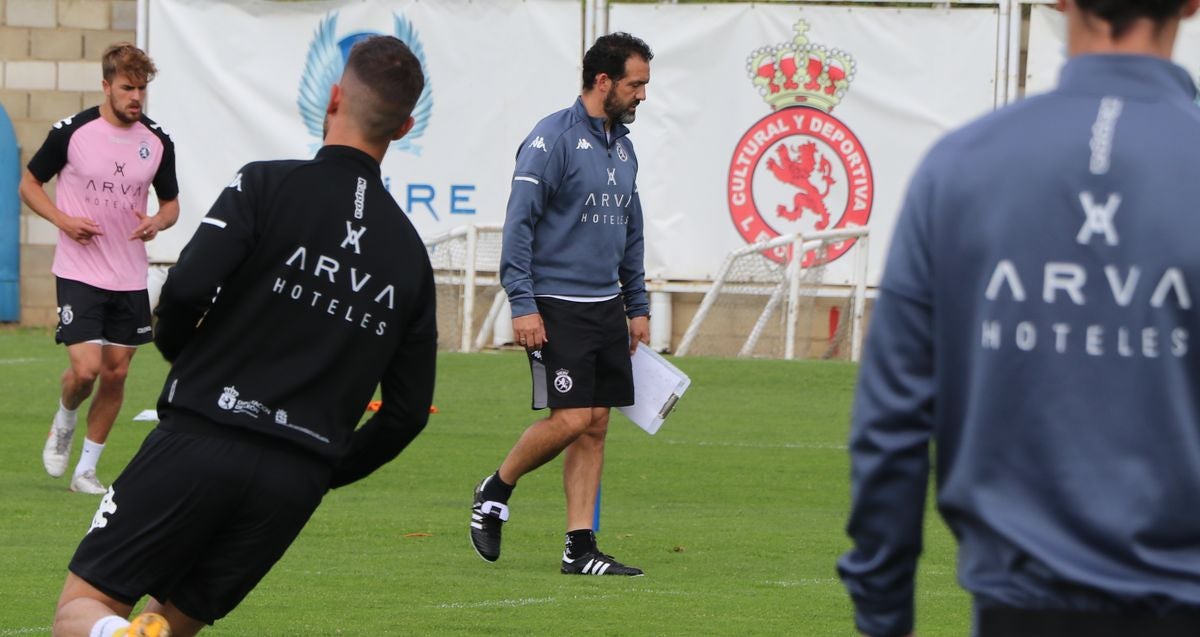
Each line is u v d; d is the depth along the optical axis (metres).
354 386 13.73
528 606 20.80
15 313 61.91
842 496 32.72
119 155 29.64
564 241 23.66
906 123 55.38
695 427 42.31
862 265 55.09
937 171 8.33
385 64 13.80
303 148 58.31
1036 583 8.04
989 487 8.17
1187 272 7.87
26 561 23.42
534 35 56.94
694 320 55.66
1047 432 8.02
